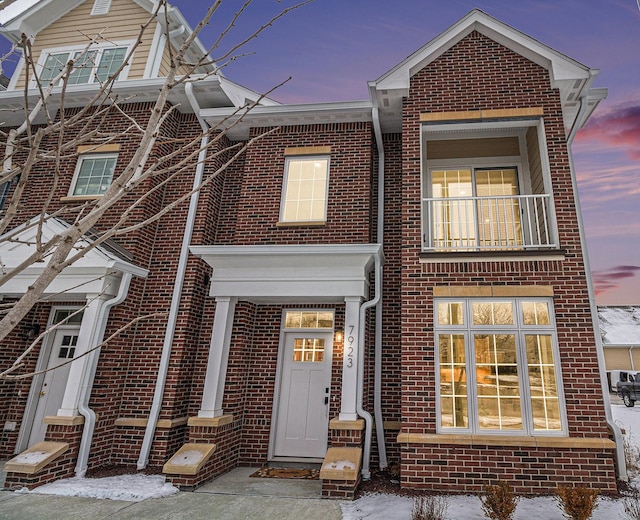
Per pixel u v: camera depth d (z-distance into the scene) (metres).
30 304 1.53
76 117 1.98
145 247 8.59
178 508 5.58
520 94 7.90
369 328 8.07
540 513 5.27
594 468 6.03
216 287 7.93
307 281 7.68
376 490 6.30
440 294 7.04
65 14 11.41
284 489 6.42
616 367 27.69
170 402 7.73
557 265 6.90
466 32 8.45
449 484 6.19
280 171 9.16
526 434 6.34
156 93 9.40
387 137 9.44
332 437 6.79
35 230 8.15
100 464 7.30
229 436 7.57
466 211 8.51
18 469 6.25
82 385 7.13
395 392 7.78
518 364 6.67
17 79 10.76
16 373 8.31
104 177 9.25
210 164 9.35
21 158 9.62
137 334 8.24
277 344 8.47
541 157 7.72
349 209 8.64
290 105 9.08
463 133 8.88
